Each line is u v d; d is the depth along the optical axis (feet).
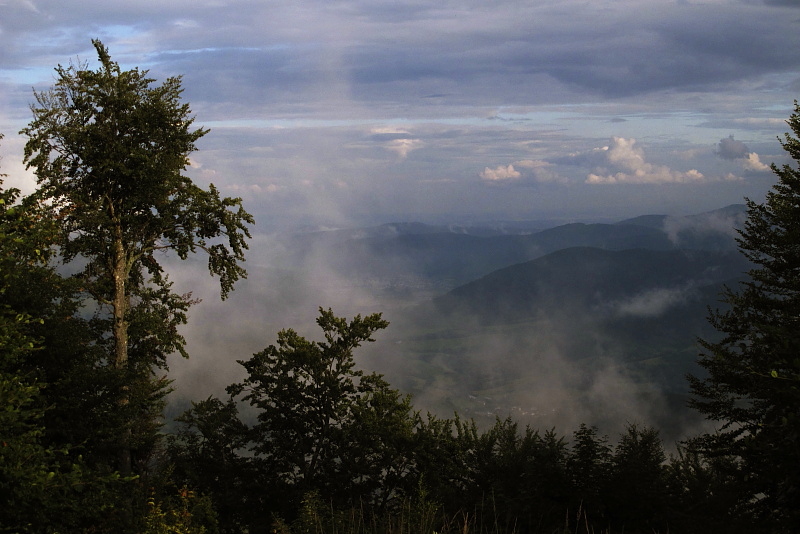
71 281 51.57
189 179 74.64
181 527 36.94
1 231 28.63
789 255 60.18
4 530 27.20
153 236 76.38
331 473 74.95
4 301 43.57
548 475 43.80
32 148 66.54
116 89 70.38
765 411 49.80
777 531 32.27
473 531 28.04
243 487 74.38
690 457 60.08
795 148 62.23
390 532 26.25
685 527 40.22
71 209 67.46
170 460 74.84
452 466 66.90
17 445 27.45
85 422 46.32
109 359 60.54
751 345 46.83
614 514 41.57
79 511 32.32
